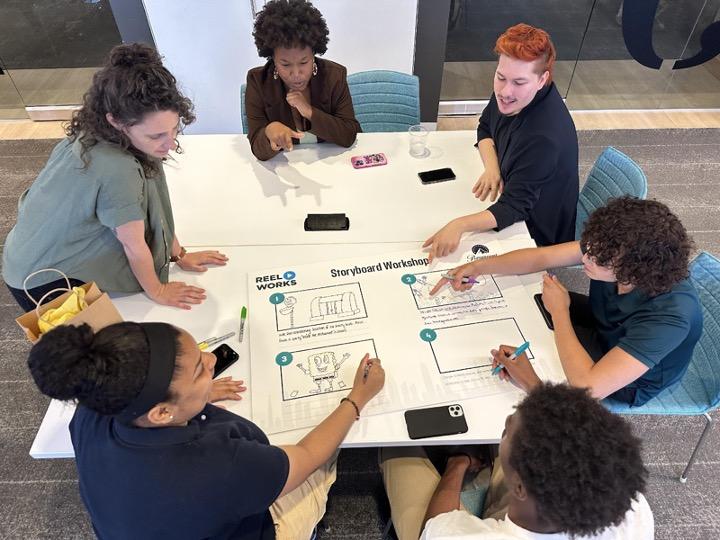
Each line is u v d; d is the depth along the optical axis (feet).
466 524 3.26
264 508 3.39
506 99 5.58
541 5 11.88
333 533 5.93
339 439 3.90
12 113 12.36
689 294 4.27
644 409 5.14
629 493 2.74
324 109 6.73
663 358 4.54
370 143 6.90
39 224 4.62
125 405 2.81
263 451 3.36
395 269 5.22
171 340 2.96
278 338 4.66
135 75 3.95
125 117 4.05
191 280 5.21
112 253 4.91
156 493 3.03
